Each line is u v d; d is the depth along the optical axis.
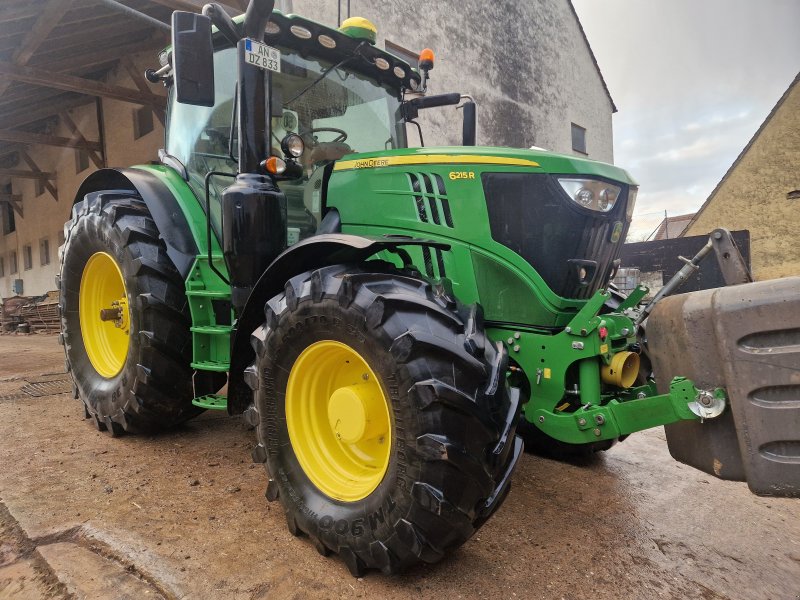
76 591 1.76
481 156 2.44
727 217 18.58
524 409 2.45
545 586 1.87
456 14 10.27
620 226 2.54
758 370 1.64
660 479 2.90
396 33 8.95
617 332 2.27
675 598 1.83
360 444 2.17
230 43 3.07
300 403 2.17
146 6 8.55
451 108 10.05
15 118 12.52
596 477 2.92
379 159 2.65
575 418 2.24
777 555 2.14
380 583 1.85
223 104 3.08
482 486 1.77
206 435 3.39
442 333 1.83
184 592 1.75
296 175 2.65
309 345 2.07
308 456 2.14
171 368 3.03
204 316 2.93
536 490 2.72
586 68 14.63
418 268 2.55
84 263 3.58
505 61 11.62
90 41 9.45
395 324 1.81
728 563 2.07
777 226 17.72
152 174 3.38
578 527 2.32
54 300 12.51
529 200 2.38
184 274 2.94
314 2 7.26
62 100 12.03
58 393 4.54
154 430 3.31
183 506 2.39
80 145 11.69
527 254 2.39
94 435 3.37
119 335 3.59
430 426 1.71
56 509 2.33
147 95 9.79
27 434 3.37
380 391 1.92
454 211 2.48
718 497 2.67
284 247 2.59
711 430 1.81
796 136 17.31
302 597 1.75
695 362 1.80
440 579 1.89
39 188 16.02
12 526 2.18
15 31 7.45
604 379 2.34
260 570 1.90
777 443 1.63
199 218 3.10
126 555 1.96
